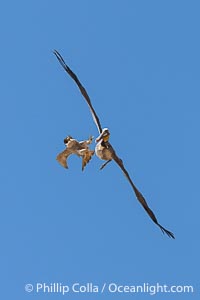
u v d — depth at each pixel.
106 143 34.28
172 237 33.84
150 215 33.66
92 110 34.62
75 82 34.78
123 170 33.97
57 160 35.19
